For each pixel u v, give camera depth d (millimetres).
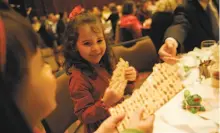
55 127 1109
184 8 1948
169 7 2184
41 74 420
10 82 369
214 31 1775
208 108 895
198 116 864
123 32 3139
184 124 829
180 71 1188
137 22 3166
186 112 892
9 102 365
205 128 804
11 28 377
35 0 3066
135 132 564
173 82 970
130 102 868
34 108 410
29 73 394
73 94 1071
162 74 1015
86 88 1077
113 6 5250
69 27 1135
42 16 3193
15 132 367
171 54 1442
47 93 429
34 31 421
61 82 1185
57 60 1777
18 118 372
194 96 909
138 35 3066
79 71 1102
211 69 1109
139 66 1930
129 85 1105
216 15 1784
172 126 848
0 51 361
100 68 1189
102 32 1142
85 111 1019
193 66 1287
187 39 1893
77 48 1110
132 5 3383
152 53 1991
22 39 387
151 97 886
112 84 1043
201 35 1891
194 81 1112
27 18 436
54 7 3256
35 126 421
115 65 1241
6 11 396
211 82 1062
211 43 1637
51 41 2561
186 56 1481
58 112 1138
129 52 1906
